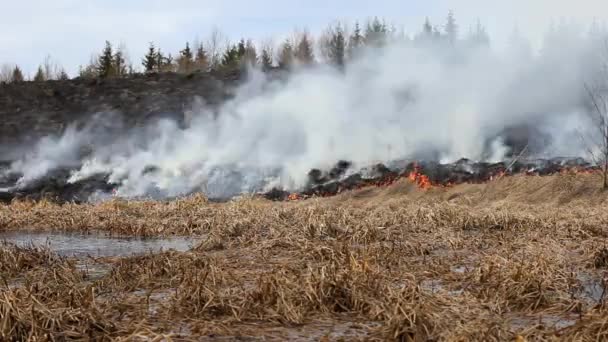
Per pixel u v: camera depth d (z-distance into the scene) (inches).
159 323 293.4
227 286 360.8
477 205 856.3
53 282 387.2
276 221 652.7
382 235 562.3
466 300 325.7
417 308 275.4
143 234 674.8
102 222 742.5
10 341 259.4
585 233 553.0
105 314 302.4
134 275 402.6
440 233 583.8
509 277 351.6
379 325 286.2
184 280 362.6
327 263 378.0
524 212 722.2
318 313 309.6
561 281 368.2
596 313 287.1
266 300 316.2
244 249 527.2
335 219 622.8
